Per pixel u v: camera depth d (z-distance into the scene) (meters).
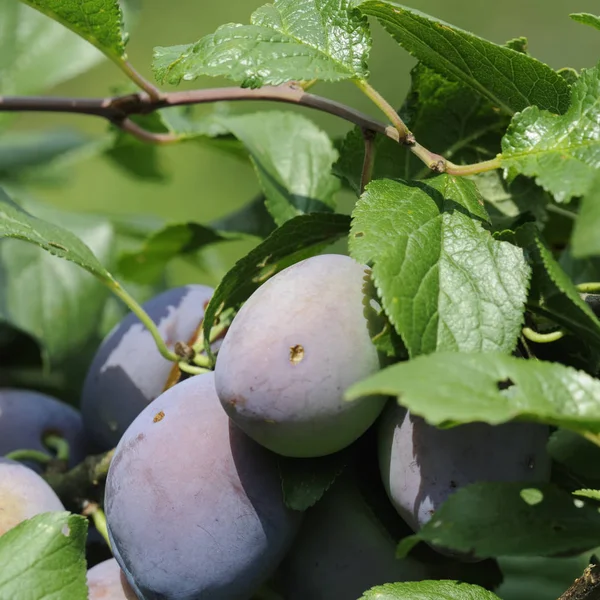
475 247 0.57
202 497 0.57
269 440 0.56
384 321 0.57
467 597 0.56
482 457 0.56
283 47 0.58
